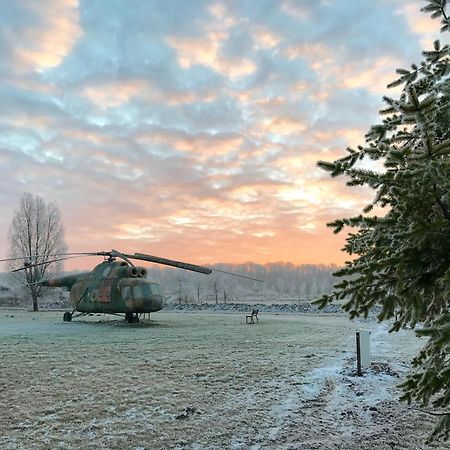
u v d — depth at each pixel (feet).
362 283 10.10
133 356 40.88
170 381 31.37
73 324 75.72
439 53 12.25
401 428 21.95
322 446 19.76
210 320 88.74
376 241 10.63
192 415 24.21
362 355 35.40
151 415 24.12
